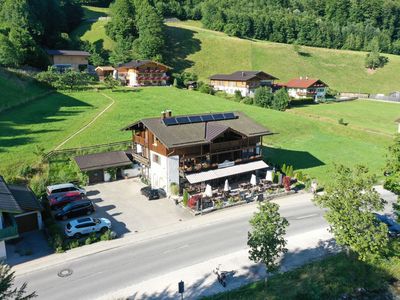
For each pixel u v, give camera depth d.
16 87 82.62
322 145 75.94
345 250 35.31
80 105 84.44
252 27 194.12
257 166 53.75
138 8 166.75
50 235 37.84
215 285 30.09
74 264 33.59
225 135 52.47
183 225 41.59
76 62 128.88
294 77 152.12
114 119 75.50
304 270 32.06
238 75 123.56
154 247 36.66
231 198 47.53
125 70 120.62
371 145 77.62
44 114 74.75
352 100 130.75
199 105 94.75
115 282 30.72
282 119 88.56
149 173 54.53
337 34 199.00
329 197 31.00
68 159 56.59
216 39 165.88
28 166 51.75
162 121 51.50
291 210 46.00
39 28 137.12
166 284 30.34
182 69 140.88
